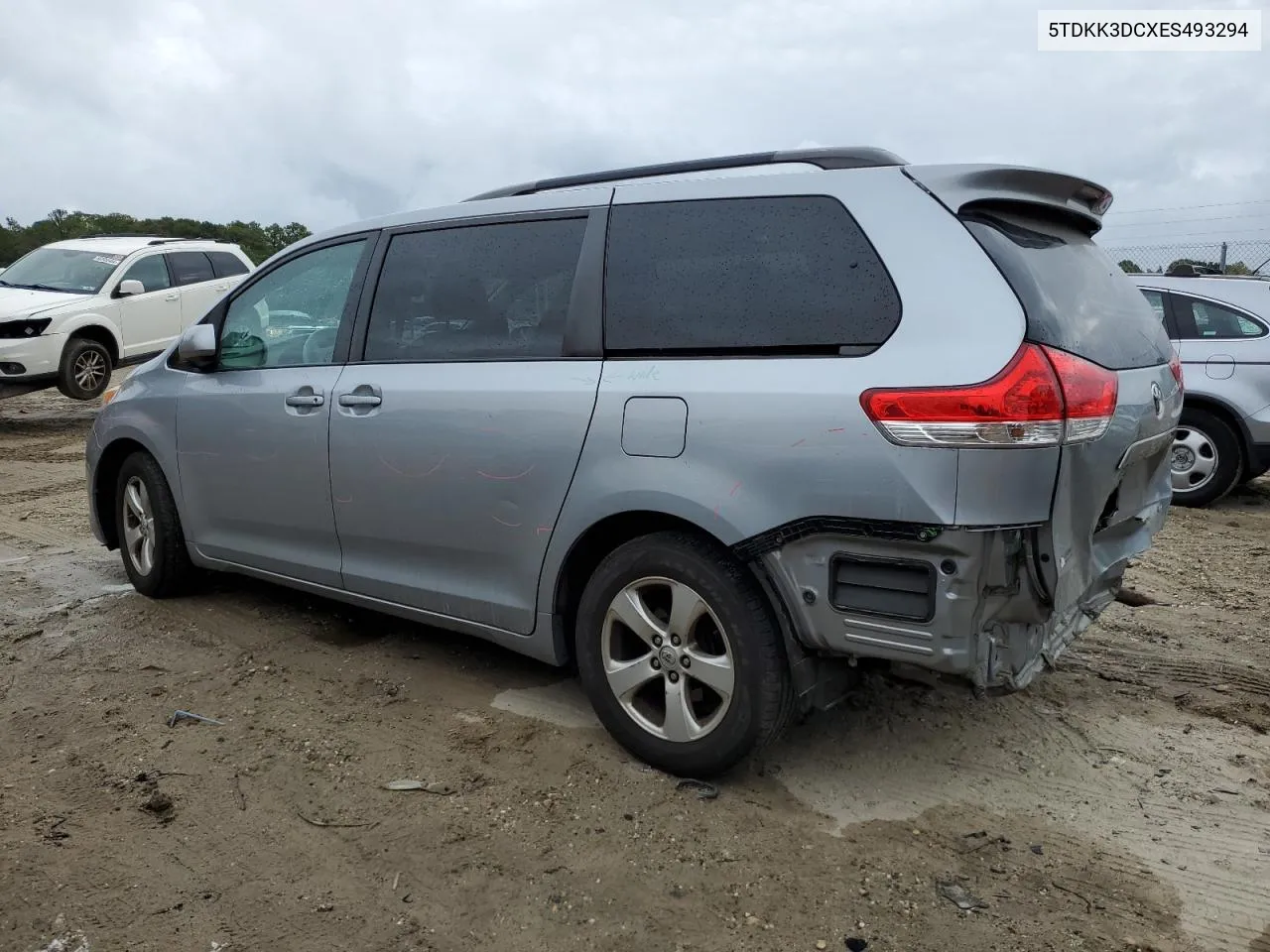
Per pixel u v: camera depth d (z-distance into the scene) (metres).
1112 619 4.79
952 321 2.60
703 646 3.04
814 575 2.74
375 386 3.75
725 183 3.10
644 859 2.73
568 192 3.47
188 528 4.68
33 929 2.45
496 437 3.37
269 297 4.35
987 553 2.53
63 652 4.28
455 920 2.49
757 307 2.92
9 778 3.18
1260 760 3.35
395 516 3.72
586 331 3.25
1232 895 2.61
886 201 2.80
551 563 3.29
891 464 2.57
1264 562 5.90
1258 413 7.22
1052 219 3.08
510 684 3.90
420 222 3.87
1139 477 3.15
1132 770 3.27
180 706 3.72
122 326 11.80
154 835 2.86
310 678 3.97
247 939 2.42
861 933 2.44
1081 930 2.46
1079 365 2.62
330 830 2.88
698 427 2.90
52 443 10.90
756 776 3.18
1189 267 7.98
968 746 3.41
